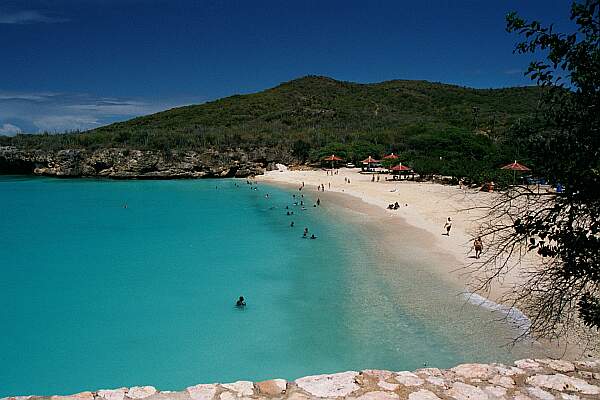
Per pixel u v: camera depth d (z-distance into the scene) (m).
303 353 16.38
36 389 14.84
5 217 45.84
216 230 38.66
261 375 15.15
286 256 29.47
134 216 46.06
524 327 16.66
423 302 20.23
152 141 87.75
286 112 135.88
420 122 114.75
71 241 35.41
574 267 5.39
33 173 85.12
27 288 24.42
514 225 5.89
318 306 20.59
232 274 26.02
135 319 20.02
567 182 5.18
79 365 16.20
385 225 37.69
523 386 6.44
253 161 88.06
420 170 66.75
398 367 14.96
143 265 28.44
